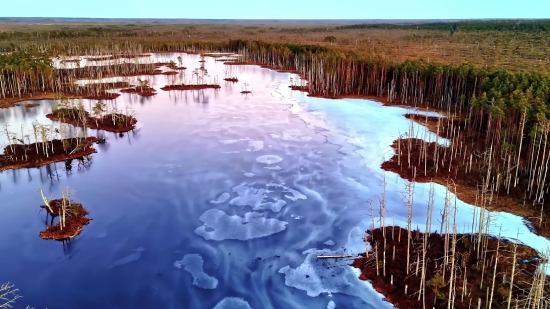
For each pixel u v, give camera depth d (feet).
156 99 232.53
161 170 133.59
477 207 107.24
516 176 115.75
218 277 83.82
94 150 150.41
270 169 134.21
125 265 87.40
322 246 93.35
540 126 119.85
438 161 136.05
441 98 207.41
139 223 102.78
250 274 84.58
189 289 80.48
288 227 101.04
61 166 137.59
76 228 99.40
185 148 153.17
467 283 77.71
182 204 111.86
